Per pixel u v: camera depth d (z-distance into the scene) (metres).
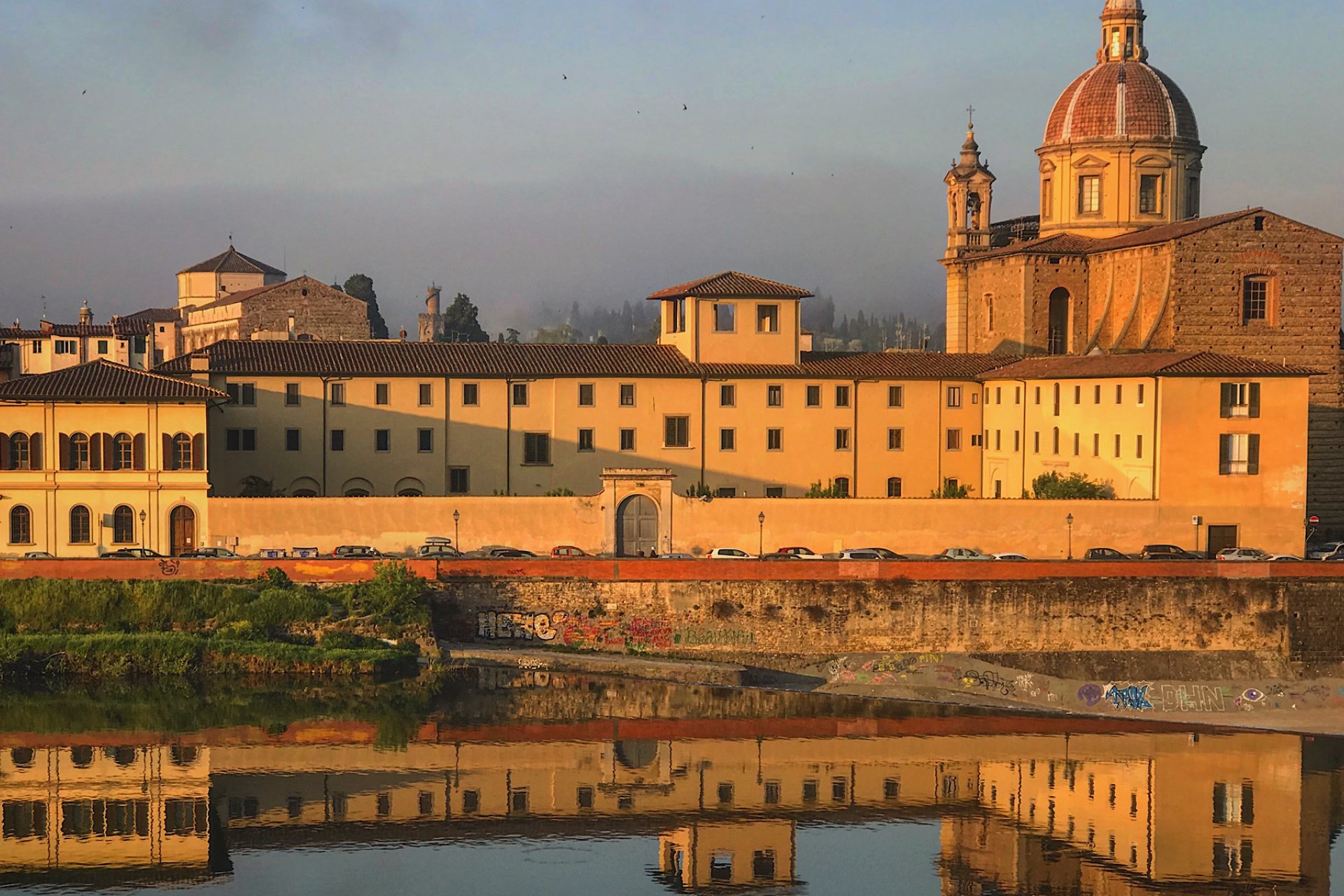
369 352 154.88
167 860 92.56
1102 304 171.38
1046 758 114.31
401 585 125.38
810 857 96.31
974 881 93.12
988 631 127.88
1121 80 181.12
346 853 94.44
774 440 159.62
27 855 92.56
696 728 116.94
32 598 122.50
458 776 106.44
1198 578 129.38
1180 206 181.00
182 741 110.44
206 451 132.88
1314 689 128.50
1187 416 138.75
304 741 111.19
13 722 112.56
